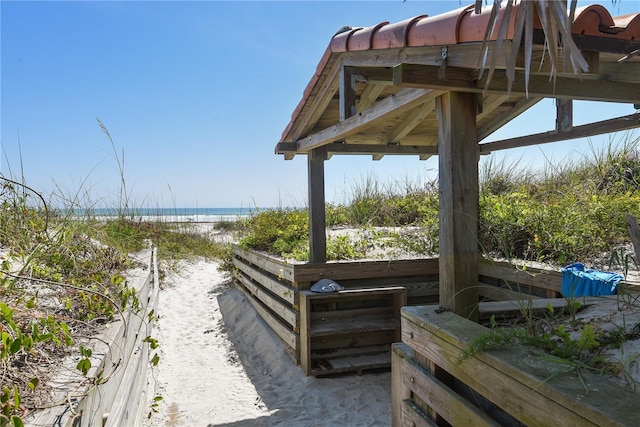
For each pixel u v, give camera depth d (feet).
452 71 7.56
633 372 5.23
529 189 23.04
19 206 12.11
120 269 14.55
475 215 7.92
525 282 12.87
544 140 15.38
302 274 15.67
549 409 4.66
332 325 15.56
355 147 17.65
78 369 5.88
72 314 8.67
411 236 19.43
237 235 33.81
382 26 10.09
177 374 16.07
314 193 16.46
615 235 14.55
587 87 8.03
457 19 7.06
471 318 7.91
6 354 5.44
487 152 18.10
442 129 8.06
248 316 22.50
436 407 7.02
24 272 9.48
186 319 23.43
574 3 3.34
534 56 6.34
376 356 15.90
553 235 14.47
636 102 8.54
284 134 18.01
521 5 3.46
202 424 12.30
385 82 12.42
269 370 16.43
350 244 19.21
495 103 14.76
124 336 8.00
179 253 38.01
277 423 12.32
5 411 4.68
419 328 7.66
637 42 6.12
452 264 7.80
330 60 12.70
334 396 13.82
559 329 6.38
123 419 8.00
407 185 30.01
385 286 16.26
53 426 4.81
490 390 5.70
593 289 10.25
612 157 21.25
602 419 3.98
